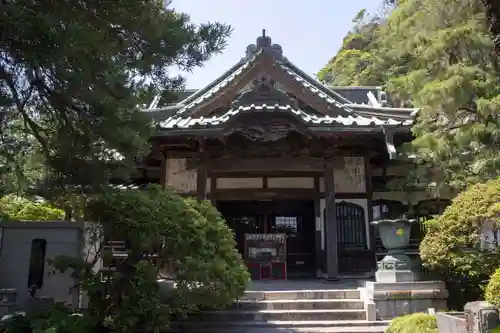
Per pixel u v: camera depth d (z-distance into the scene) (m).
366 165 13.95
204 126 12.05
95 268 8.88
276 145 12.88
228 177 14.24
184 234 7.28
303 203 15.60
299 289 10.36
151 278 6.90
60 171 6.63
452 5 12.84
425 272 9.77
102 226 7.67
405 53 15.86
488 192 8.33
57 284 8.95
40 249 9.06
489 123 11.31
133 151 6.55
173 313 8.10
